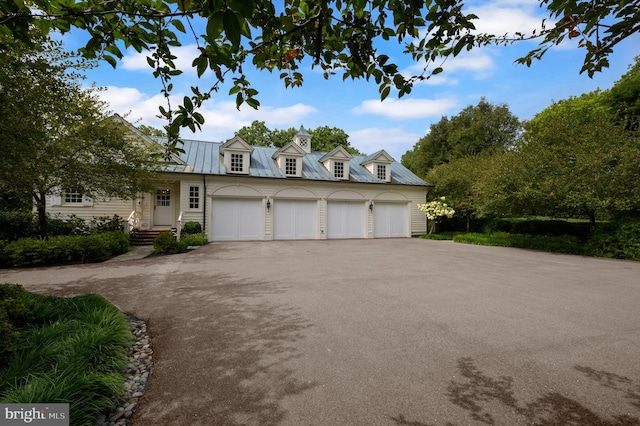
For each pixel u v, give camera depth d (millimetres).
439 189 20141
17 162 5023
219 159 17328
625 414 2361
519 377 2887
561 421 2279
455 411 2387
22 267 8289
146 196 15477
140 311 4699
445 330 4027
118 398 2477
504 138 32281
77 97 8211
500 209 13484
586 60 2090
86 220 14164
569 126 12641
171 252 11172
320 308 4891
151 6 1906
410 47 2262
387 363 3139
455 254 11641
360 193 19062
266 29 1864
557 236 14602
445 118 34281
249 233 16562
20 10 1728
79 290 5895
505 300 5434
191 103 1850
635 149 10797
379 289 6129
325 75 2578
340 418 2299
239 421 2258
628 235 10703
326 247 13695
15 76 4598
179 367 3035
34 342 2926
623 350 3477
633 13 1719
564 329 4098
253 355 3293
